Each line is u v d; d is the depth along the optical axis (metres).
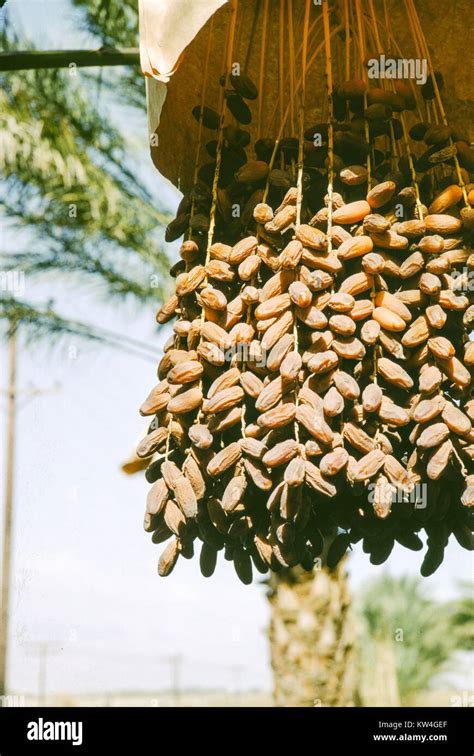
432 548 1.30
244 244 1.32
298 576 4.74
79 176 4.20
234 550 1.32
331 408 1.20
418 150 1.58
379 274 1.28
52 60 1.66
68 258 4.47
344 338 1.25
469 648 15.16
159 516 1.29
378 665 13.14
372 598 15.07
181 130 1.52
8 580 4.06
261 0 1.55
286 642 4.70
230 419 1.26
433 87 1.44
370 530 1.27
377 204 1.30
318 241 1.26
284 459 1.20
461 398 1.27
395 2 1.56
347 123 1.39
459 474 1.23
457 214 1.33
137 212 4.52
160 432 1.30
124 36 3.46
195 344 1.31
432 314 1.25
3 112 4.02
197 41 1.53
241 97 1.43
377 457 1.21
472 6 1.53
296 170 1.39
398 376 1.25
